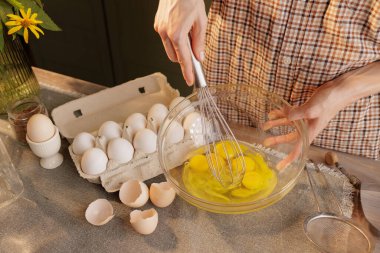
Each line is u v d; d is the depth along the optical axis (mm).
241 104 665
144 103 752
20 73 745
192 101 675
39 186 645
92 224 589
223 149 613
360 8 574
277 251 552
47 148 640
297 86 690
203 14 581
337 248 534
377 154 732
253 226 582
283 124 635
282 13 623
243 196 567
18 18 601
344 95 615
